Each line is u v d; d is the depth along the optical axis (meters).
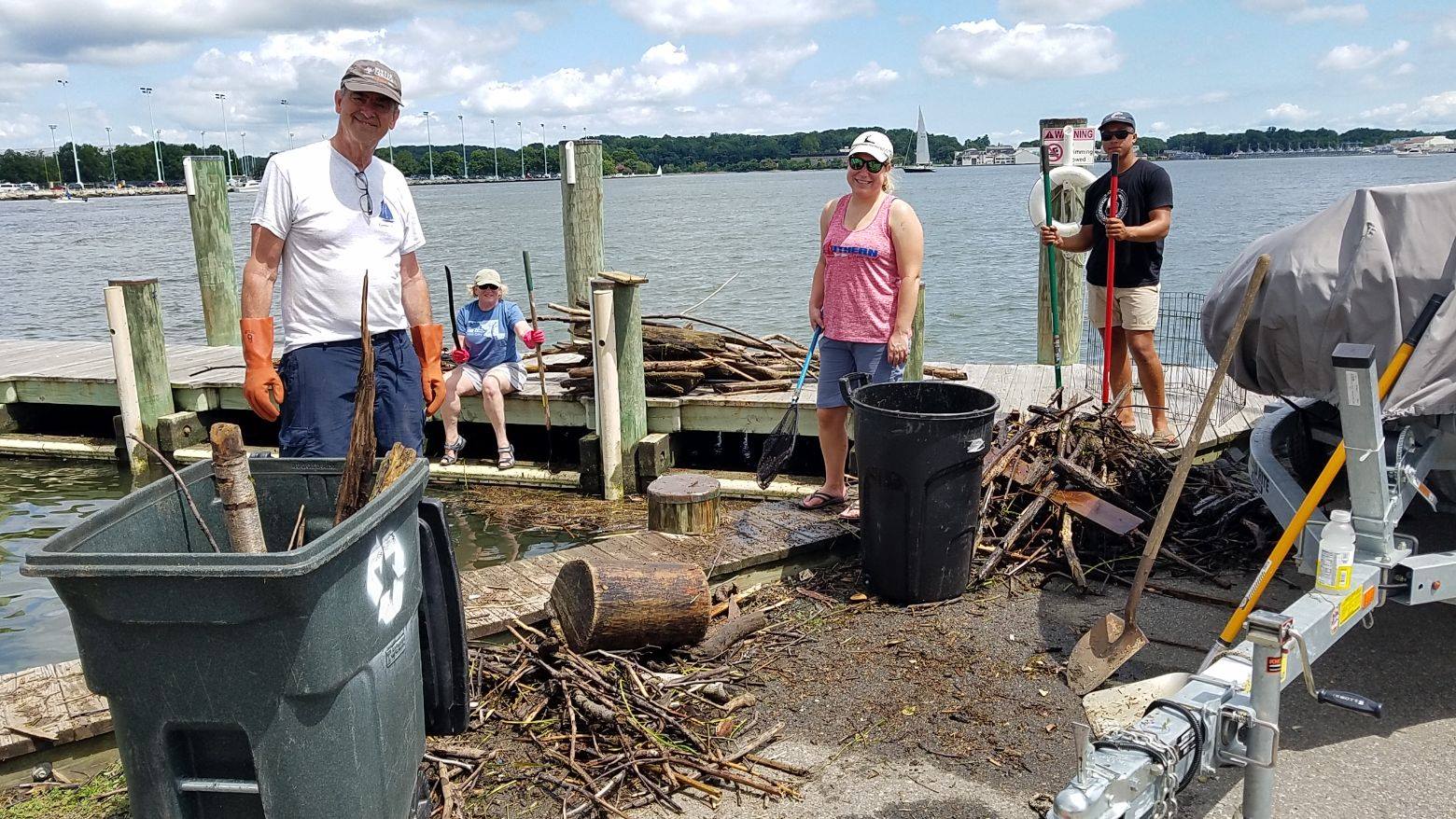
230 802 2.30
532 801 3.29
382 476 2.70
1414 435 3.66
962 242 30.22
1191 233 26.81
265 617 2.12
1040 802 3.18
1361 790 3.21
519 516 7.53
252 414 9.77
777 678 4.09
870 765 3.45
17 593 6.21
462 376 8.23
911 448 4.48
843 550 5.45
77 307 21.14
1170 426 6.88
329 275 4.07
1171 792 2.34
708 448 8.69
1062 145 8.88
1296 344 3.83
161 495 2.64
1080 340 9.36
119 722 2.25
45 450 9.42
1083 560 5.17
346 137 4.09
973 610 4.67
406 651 2.57
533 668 4.03
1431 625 4.34
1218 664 2.74
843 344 5.34
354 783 2.33
